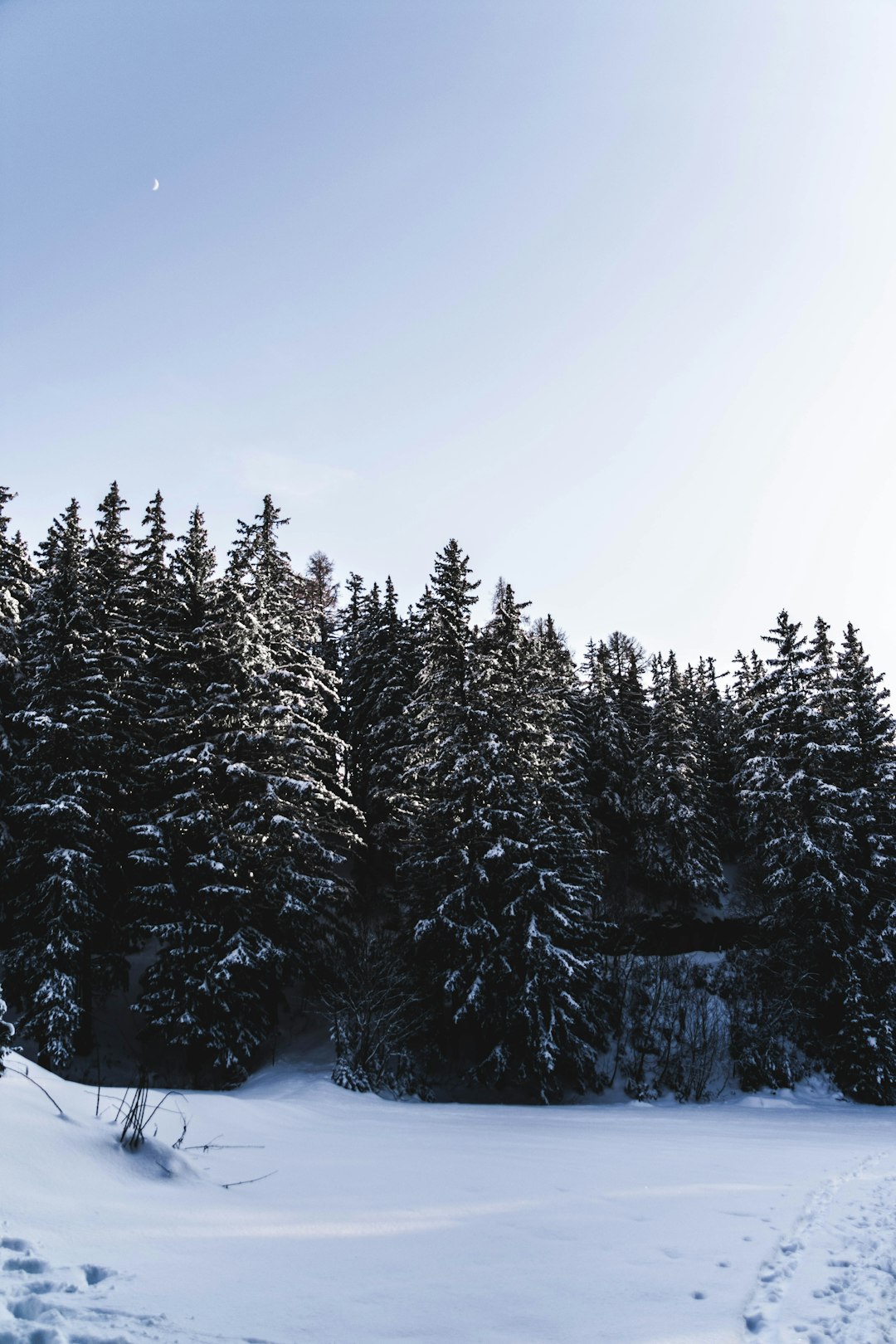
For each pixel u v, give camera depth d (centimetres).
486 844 2583
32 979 2091
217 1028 2127
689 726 4228
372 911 3138
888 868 3073
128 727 2472
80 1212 552
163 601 2591
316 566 5494
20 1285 419
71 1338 367
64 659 2300
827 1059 2939
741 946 3550
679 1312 468
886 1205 842
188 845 2323
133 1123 786
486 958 2433
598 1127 1658
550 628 4316
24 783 2273
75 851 2141
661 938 3622
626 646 5222
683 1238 644
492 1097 2555
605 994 2841
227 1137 974
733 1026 2983
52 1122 702
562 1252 586
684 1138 1462
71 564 2444
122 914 2356
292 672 2814
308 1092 1889
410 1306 453
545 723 3195
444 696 2806
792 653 3306
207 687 2445
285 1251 543
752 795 3225
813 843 3033
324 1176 831
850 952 2941
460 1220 676
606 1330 433
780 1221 725
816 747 3106
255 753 2452
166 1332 384
